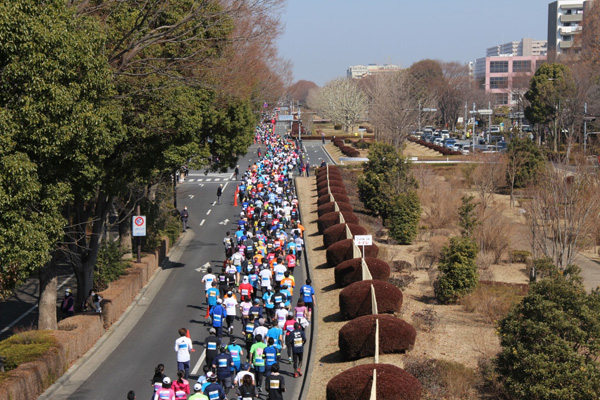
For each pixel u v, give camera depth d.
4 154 16.59
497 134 121.00
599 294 17.61
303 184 69.00
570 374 15.78
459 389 17.98
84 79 18.80
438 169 79.19
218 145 46.69
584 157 38.19
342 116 144.38
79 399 19.16
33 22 16.94
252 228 44.44
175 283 34.31
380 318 21.39
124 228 36.38
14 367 18.97
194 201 61.56
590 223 35.03
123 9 24.66
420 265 36.66
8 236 16.81
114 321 27.12
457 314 26.73
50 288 23.34
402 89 90.69
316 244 43.03
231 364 18.69
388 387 16.33
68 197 19.25
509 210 54.28
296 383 20.36
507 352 16.92
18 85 17.08
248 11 30.64
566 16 179.88
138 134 25.52
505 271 37.19
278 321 22.58
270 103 101.31
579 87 79.81
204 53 29.62
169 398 16.19
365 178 54.41
